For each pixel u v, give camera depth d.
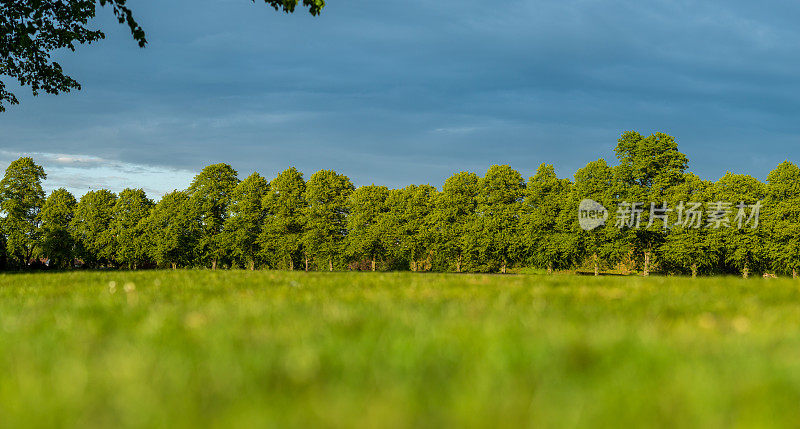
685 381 2.28
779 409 2.00
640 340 3.13
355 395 2.12
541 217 46.72
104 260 61.91
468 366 2.58
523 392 2.18
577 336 3.22
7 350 3.04
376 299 5.36
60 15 18.36
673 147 43.19
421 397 2.10
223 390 2.21
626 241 43.72
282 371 2.51
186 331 3.58
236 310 4.59
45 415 1.94
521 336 3.23
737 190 43.16
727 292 6.42
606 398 2.10
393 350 2.89
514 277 9.27
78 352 2.96
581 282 7.97
